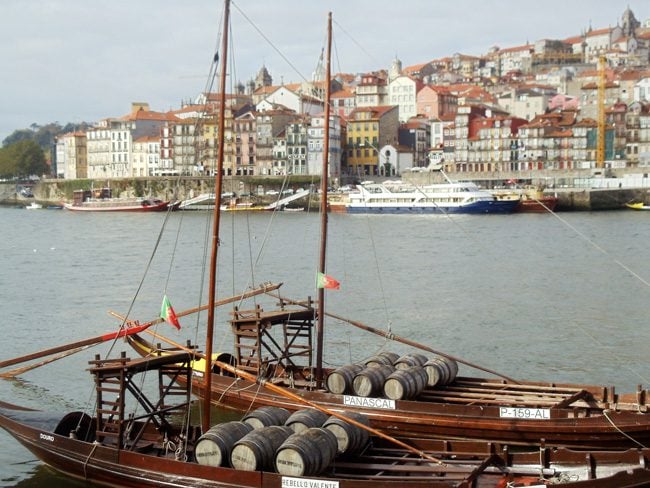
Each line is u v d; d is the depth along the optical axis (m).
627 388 47.25
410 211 196.00
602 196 193.62
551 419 35.00
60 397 45.91
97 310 72.06
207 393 34.75
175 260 107.38
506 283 84.31
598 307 70.44
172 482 30.69
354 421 31.84
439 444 32.12
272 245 125.00
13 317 69.19
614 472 28.92
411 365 39.66
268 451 29.86
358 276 91.06
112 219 197.62
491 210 188.25
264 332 43.34
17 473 35.00
